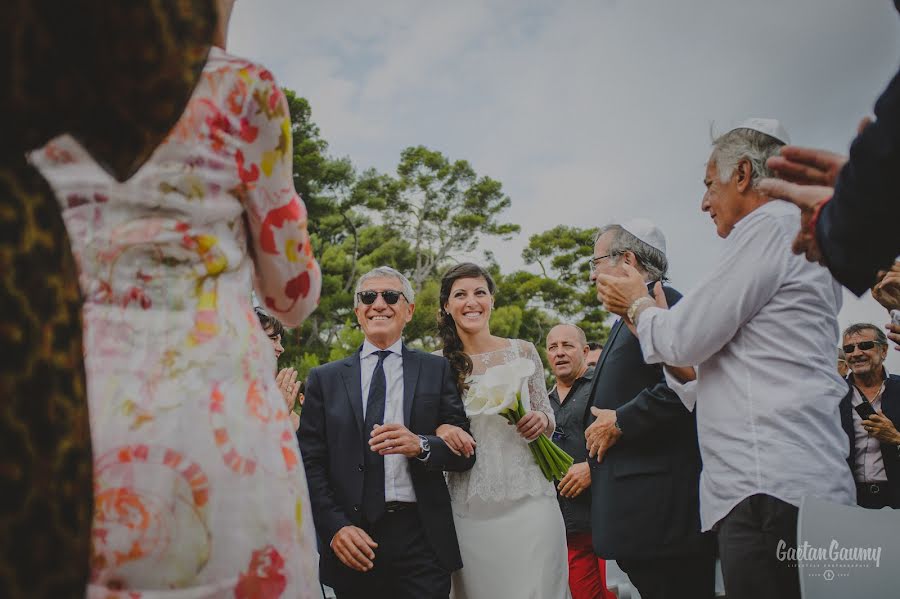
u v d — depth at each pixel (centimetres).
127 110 112
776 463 240
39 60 104
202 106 156
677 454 336
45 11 103
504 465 408
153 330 147
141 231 149
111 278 147
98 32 106
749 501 243
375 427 359
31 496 98
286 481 155
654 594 338
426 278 4181
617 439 344
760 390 248
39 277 103
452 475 413
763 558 241
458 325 443
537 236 4694
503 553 399
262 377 159
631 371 368
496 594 396
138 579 138
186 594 140
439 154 4456
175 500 141
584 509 498
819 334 251
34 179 108
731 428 251
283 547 151
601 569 514
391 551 362
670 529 330
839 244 148
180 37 112
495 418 414
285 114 166
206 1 117
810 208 164
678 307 263
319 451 380
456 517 406
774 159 174
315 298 187
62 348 104
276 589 148
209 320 152
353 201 4059
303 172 3653
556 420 545
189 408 145
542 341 4162
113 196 148
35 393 100
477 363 438
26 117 106
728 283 250
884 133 136
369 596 363
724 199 269
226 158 160
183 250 152
